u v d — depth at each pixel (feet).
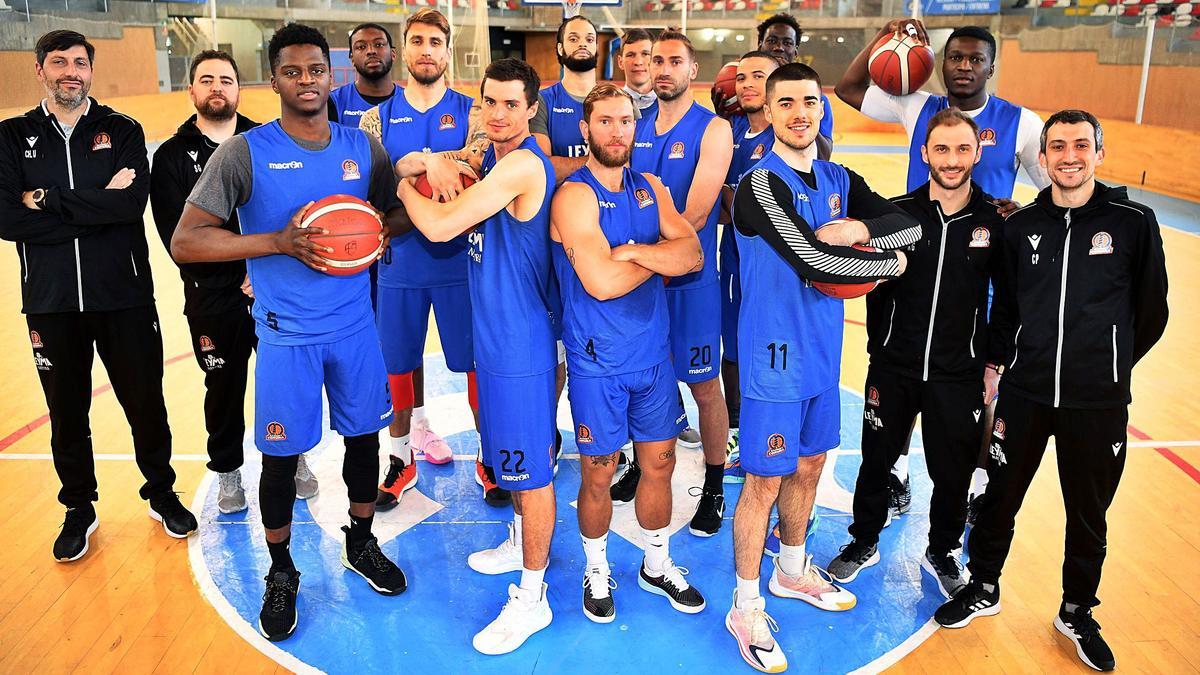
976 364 11.58
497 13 75.66
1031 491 15.19
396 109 14.69
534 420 10.96
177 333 23.94
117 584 12.35
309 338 11.01
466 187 10.86
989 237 11.21
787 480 11.55
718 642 11.33
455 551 13.44
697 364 13.58
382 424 11.94
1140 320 10.37
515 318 10.70
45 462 16.03
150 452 13.41
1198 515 14.25
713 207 13.34
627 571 12.93
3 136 11.96
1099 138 10.16
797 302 10.31
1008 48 68.85
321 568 12.93
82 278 12.34
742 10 69.97
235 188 10.50
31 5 52.13
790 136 10.25
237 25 59.57
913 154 15.48
